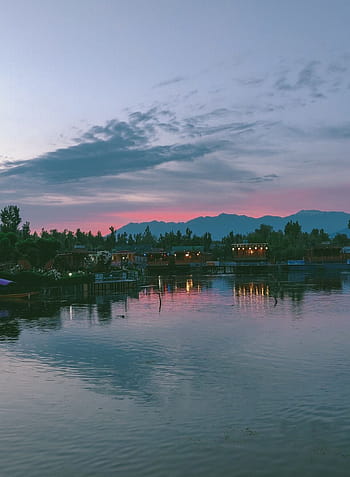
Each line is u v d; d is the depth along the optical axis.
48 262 108.44
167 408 19.67
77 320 47.91
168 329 41.50
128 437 16.55
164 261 156.12
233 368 26.56
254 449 15.36
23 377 25.14
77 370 26.70
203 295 74.88
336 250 154.25
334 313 50.34
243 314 50.91
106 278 84.75
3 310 57.00
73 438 16.53
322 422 17.64
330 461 14.41
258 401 20.38
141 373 25.84
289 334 37.50
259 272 152.38
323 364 27.02
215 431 16.95
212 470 13.98
